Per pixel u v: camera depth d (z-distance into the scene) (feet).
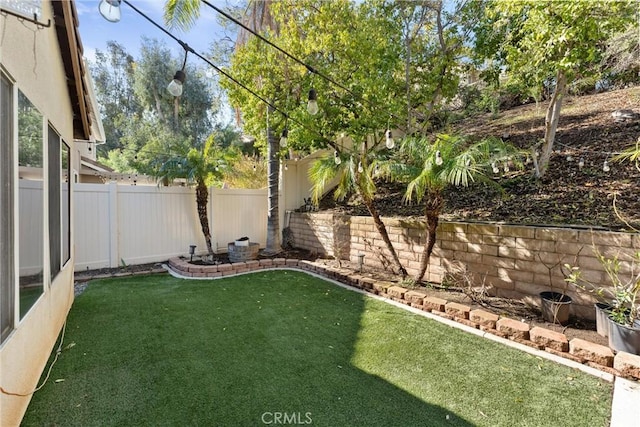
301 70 21.33
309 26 21.24
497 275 14.93
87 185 20.30
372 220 20.85
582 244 12.50
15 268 6.70
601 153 19.22
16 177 6.78
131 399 7.93
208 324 12.64
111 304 14.79
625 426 7.11
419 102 24.58
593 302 12.23
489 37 21.02
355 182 17.10
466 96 35.37
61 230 11.93
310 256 24.86
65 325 12.34
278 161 25.61
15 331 6.70
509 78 21.31
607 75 20.43
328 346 10.87
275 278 19.80
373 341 11.27
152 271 20.86
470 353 10.44
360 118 22.04
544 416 7.46
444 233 16.90
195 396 8.07
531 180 19.36
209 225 25.45
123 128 69.56
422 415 7.47
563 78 17.65
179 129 67.97
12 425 6.52
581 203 15.81
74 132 17.89
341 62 22.00
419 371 9.36
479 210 18.39
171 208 23.79
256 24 23.58
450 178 14.02
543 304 12.59
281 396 8.13
